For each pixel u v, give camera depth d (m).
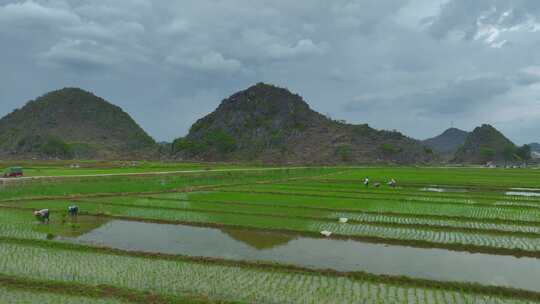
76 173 57.91
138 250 17.73
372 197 36.12
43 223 23.55
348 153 160.38
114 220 24.95
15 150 170.25
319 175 71.94
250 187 46.03
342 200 34.00
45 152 156.75
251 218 25.38
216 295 12.59
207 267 15.34
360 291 13.10
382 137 184.12
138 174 54.09
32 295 12.32
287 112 197.25
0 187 37.38
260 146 170.38
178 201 32.88
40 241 18.53
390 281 14.00
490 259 17.25
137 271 14.81
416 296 12.77
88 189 38.75
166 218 25.30
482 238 20.56
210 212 27.45
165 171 68.50
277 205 30.61
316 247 18.81
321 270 14.90
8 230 21.56
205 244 19.19
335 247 18.83
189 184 47.59
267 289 13.14
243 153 167.12
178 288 13.18
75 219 24.92
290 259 16.81
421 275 15.01
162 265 15.54
